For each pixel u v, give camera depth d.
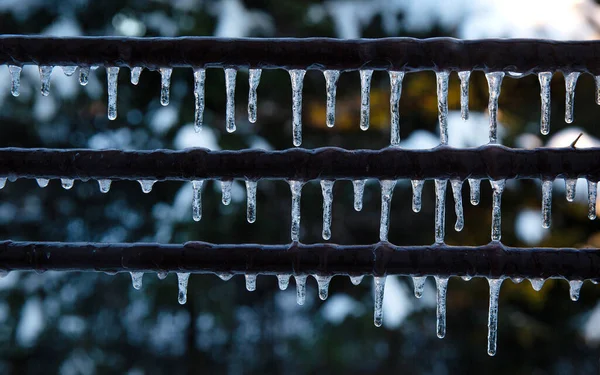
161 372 4.82
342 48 1.11
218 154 1.16
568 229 4.23
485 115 3.93
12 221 4.50
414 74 4.00
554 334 4.41
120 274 4.49
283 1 3.98
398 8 4.05
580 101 4.10
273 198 4.32
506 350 4.46
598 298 4.39
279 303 5.02
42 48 1.15
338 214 4.44
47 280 4.45
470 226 4.23
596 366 4.51
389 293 4.16
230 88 1.18
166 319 4.80
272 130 4.30
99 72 4.12
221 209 4.04
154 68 1.17
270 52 1.12
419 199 1.16
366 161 1.13
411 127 4.14
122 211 4.62
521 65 1.10
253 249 1.17
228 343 4.94
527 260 1.14
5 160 1.16
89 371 4.48
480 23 3.87
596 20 3.93
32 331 4.28
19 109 4.03
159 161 1.16
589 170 1.11
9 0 3.99
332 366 4.32
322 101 4.18
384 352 4.42
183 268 1.18
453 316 4.34
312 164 1.14
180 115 4.08
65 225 4.65
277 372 4.98
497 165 1.11
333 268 1.16
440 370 4.62
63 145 4.34
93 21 4.20
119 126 4.29
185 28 3.93
